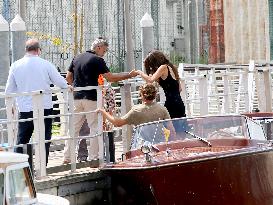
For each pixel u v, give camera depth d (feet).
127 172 76.64
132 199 78.02
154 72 90.22
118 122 85.40
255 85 135.03
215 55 243.19
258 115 100.27
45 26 239.09
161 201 76.13
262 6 226.99
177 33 277.64
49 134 86.28
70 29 244.22
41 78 86.28
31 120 81.87
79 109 90.43
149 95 85.30
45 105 85.46
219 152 77.61
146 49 123.44
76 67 91.09
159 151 81.41
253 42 228.22
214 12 243.40
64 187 81.35
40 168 81.05
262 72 135.44
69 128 84.79
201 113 112.16
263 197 79.66
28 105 85.81
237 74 127.24
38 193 73.77
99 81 90.17
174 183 75.77
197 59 275.18
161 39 273.95
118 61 254.88
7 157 60.70
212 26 243.60
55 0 241.14
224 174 77.05
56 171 85.10
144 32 123.75
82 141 93.35
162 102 99.19
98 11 253.03
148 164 75.72
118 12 256.73
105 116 86.38
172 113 90.38
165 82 90.27
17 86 86.84
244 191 78.18
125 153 83.56
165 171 75.41
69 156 89.61
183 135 83.30
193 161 75.72
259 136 86.69
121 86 97.66
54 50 236.84
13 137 85.81
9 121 79.30
